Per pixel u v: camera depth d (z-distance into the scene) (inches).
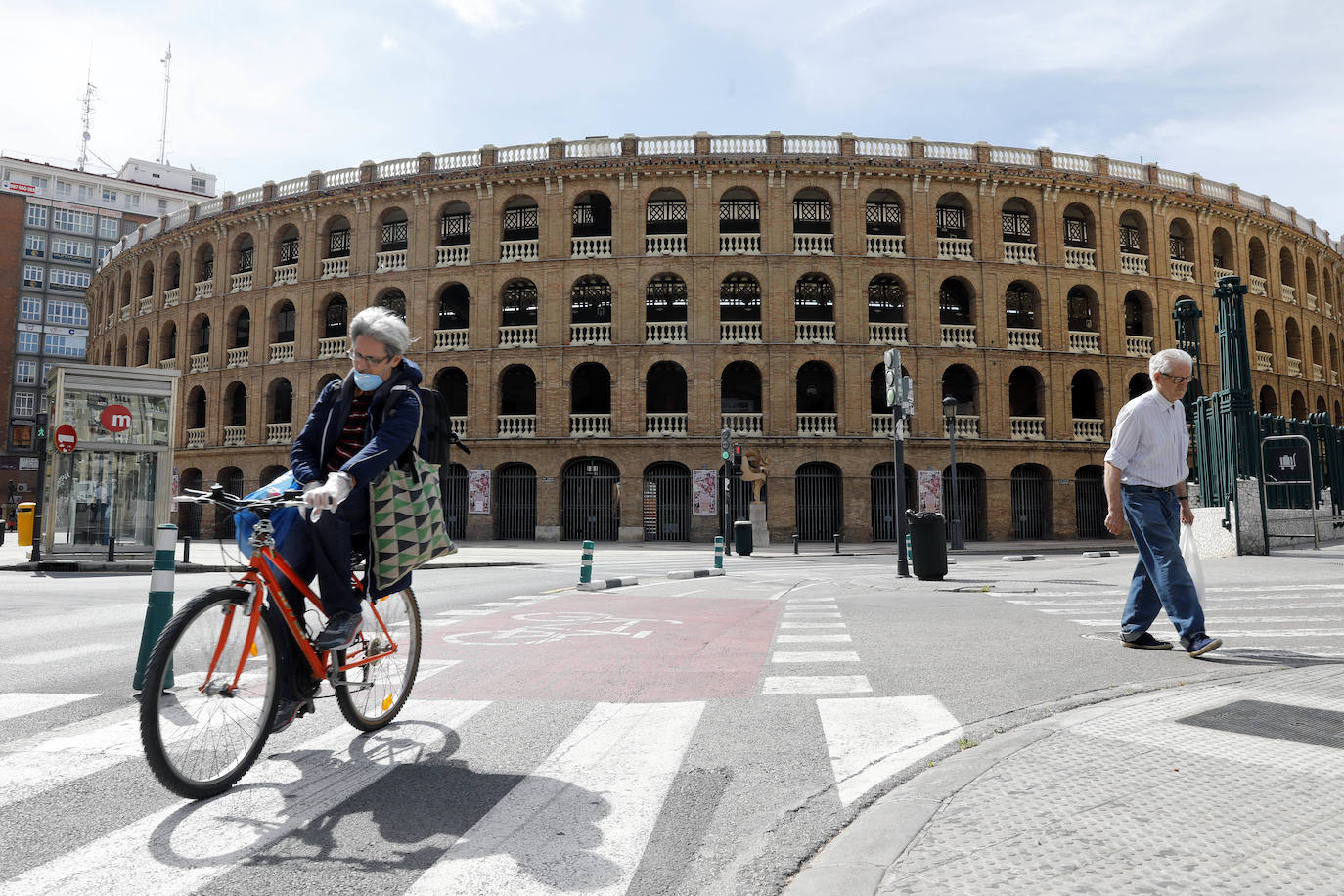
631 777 134.0
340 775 134.6
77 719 173.5
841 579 557.3
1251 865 86.4
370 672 160.7
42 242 2699.3
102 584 528.7
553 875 96.3
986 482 1252.5
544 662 238.8
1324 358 1616.6
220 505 132.9
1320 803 104.1
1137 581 236.1
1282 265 1581.0
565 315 1270.9
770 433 1232.2
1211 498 605.6
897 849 95.6
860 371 1250.6
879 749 146.4
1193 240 1412.4
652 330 1274.6
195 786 120.0
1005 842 95.6
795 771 135.6
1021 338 1307.8
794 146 1298.0
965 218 1331.2
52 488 665.0
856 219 1278.3
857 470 1232.2
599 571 673.6
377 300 1353.3
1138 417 225.1
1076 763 125.0
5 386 2593.5
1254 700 162.6
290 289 1402.6
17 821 113.7
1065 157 1357.0
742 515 1216.2
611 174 1280.8
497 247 1301.7
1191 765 121.9
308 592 141.7
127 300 1734.7
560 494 1242.6
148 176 3093.0
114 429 703.7
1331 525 643.5
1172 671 202.1
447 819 115.0
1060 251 1323.8
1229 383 576.4
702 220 1268.5
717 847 104.7
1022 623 297.7
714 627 312.5
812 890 86.7
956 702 179.3
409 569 149.4
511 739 157.0
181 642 119.4
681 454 1225.4
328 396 150.4
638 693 197.3
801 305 1327.5
